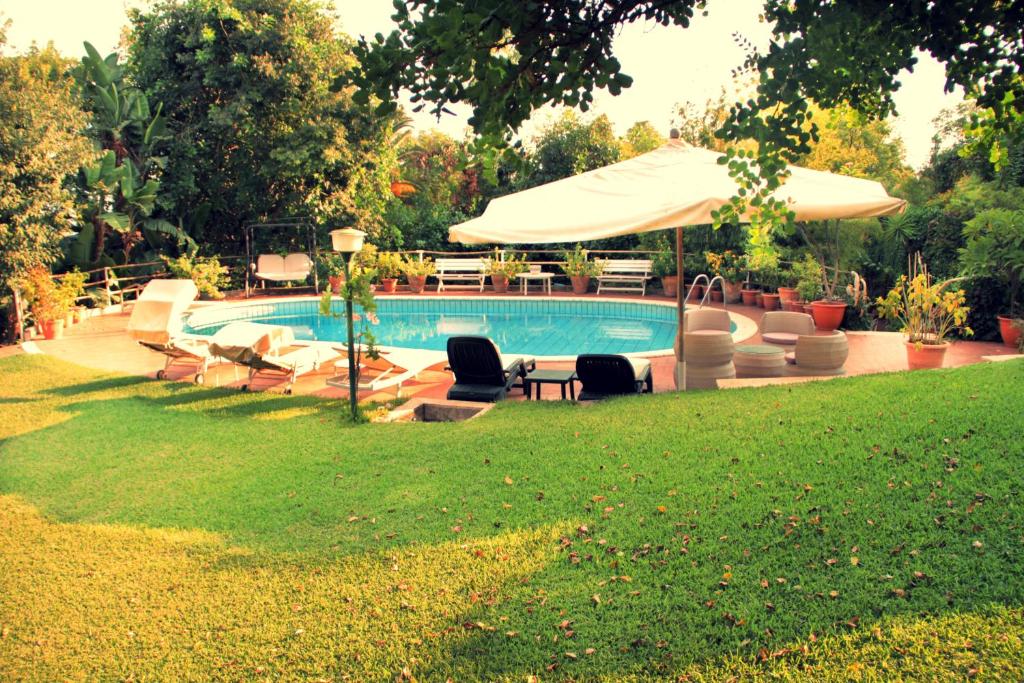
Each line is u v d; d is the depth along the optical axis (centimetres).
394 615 415
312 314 1966
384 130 2191
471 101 233
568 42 243
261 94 2122
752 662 342
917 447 543
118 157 2091
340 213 2256
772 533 455
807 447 577
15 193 1272
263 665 382
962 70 262
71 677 384
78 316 1656
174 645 407
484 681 352
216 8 2058
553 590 422
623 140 3011
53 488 656
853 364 1033
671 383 995
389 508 562
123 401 945
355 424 805
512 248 2348
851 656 336
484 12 210
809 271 1527
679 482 548
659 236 2106
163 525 567
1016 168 1416
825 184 686
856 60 260
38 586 478
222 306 1864
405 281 2341
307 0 2211
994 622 345
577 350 1388
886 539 428
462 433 727
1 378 1092
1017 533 414
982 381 680
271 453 718
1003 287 1157
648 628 377
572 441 668
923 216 1520
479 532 505
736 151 260
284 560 494
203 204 2228
